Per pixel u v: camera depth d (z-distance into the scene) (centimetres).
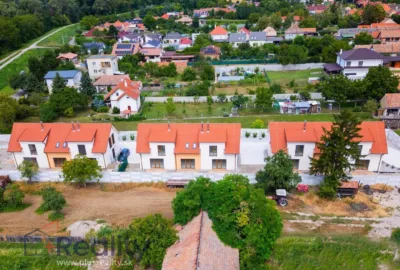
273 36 14900
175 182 4903
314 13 18300
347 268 3459
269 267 3456
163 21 18188
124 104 8288
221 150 5212
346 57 9762
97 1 19962
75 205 4594
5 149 6347
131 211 4425
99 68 11056
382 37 12588
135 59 12312
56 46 14500
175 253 3222
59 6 18562
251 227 3425
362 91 7656
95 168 4900
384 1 19700
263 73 11294
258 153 5856
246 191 3703
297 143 5109
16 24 14512
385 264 3497
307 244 3728
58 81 9125
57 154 5431
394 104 7250
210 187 3784
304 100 8375
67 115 8081
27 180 5247
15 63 12131
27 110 7969
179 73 11769
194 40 14750
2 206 4531
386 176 4803
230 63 12256
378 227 4034
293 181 4562
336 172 4494
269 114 7875
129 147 6225
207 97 8669
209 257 3056
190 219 3681
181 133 5369
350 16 16150
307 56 12062
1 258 3606
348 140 4466
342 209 4388
